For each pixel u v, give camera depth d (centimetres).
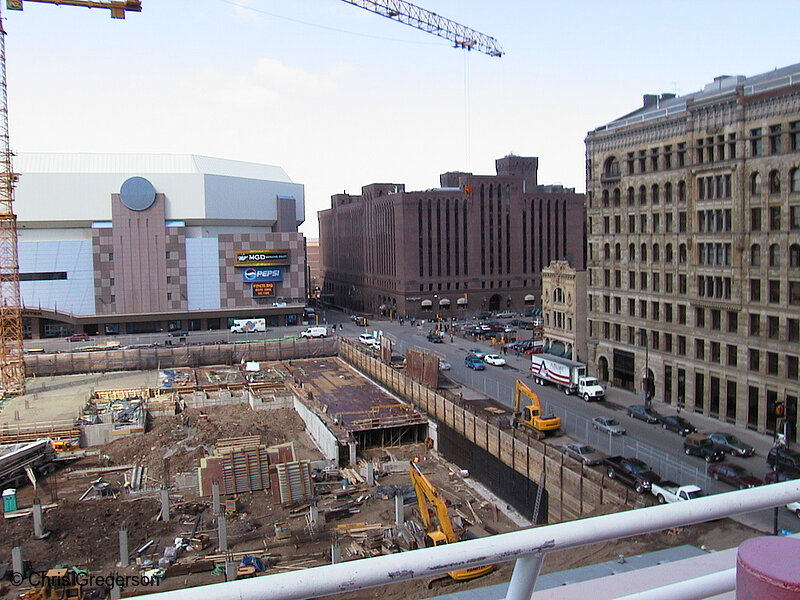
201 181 15275
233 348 12106
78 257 14325
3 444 7156
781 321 5956
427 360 8419
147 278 14662
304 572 427
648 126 7462
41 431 7488
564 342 9319
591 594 579
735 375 6456
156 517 5331
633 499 4381
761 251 6134
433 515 4550
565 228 16462
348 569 432
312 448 7188
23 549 4778
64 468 6725
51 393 9875
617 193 8062
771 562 373
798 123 5759
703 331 6825
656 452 5728
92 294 14438
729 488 4822
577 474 4869
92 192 15000
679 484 4909
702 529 3631
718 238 6612
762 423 6172
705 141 6731
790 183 5853
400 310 15712
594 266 8462
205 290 14962
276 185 17712
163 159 16512
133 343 13325
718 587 525
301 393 8850
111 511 5434
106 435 7544
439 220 15462
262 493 5828
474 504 5700
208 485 5853
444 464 6712
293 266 15325
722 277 6588
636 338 7831
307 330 13725
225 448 6519
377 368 9838
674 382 7250
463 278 15738
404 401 8475
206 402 8944
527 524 5262
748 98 6209
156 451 6919
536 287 16338
